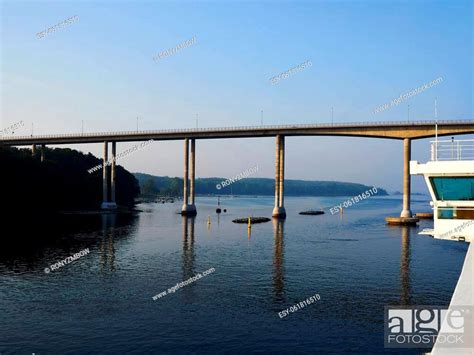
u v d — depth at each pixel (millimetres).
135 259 61688
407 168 129125
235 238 88938
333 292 41844
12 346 27719
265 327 31453
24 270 52938
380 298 39594
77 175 179875
